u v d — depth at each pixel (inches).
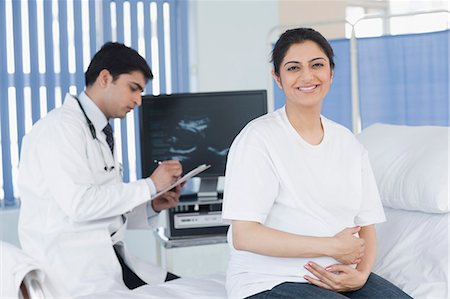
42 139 101.1
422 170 93.5
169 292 91.0
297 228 79.5
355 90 143.6
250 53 187.8
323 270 77.2
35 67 161.2
